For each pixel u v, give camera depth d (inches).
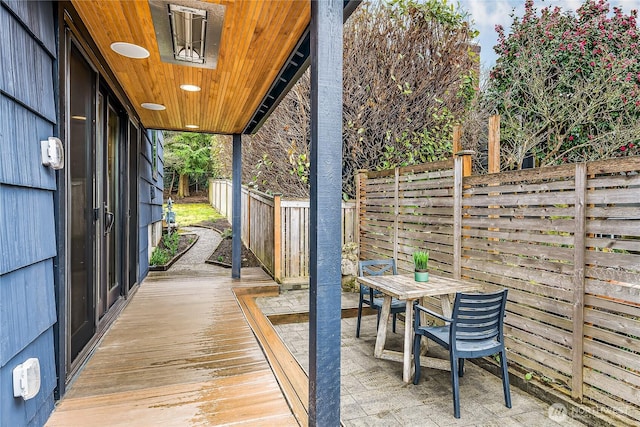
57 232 72.4
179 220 461.7
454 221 141.9
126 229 148.9
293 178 271.9
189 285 184.4
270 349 106.4
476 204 131.8
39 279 64.6
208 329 118.6
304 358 134.7
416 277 130.7
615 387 88.5
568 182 100.2
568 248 101.0
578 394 97.0
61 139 74.4
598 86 190.4
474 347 102.3
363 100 258.8
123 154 147.2
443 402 105.3
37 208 63.7
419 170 166.9
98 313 109.7
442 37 262.1
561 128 208.1
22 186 57.8
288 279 221.9
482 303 100.3
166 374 85.8
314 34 63.0
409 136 262.4
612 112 192.2
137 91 135.0
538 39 214.8
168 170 665.0
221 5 77.7
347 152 261.9
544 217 107.7
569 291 100.3
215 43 95.9
